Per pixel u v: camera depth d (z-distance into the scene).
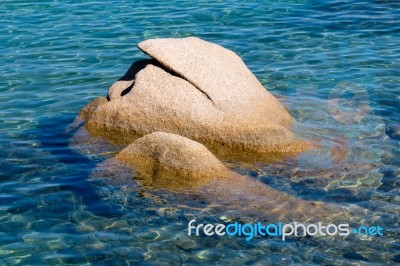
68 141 15.22
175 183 13.20
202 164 13.34
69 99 17.39
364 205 12.58
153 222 12.11
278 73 18.77
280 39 21.36
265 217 12.20
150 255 11.20
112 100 15.74
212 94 15.38
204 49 16.39
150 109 15.32
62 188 13.21
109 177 13.48
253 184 13.12
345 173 13.74
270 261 11.02
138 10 24.19
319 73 18.70
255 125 14.92
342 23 22.72
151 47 15.98
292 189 13.20
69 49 20.62
